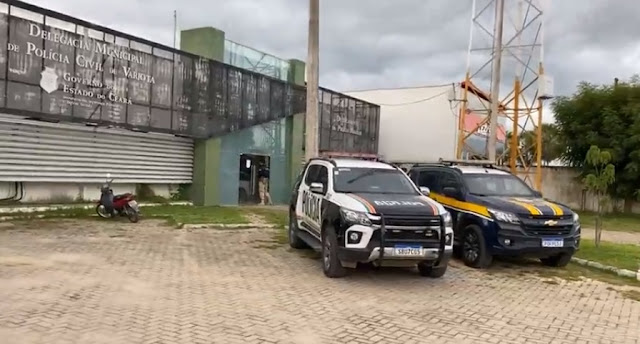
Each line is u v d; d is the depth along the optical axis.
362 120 30.91
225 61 21.55
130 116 17.03
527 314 7.14
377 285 8.39
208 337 5.50
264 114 23.16
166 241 11.78
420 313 6.84
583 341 6.06
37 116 14.44
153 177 19.17
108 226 13.65
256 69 23.47
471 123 32.44
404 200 8.81
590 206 30.08
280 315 6.41
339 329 5.97
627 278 10.09
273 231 14.50
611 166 13.05
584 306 7.79
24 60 14.02
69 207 15.36
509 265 11.02
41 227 12.78
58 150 15.86
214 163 21.05
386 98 35.06
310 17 14.90
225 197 21.89
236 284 7.99
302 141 26.33
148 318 6.06
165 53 18.25
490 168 12.66
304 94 25.91
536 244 10.05
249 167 23.70
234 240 12.53
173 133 18.70
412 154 33.81
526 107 25.69
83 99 15.59
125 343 5.21
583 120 29.38
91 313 6.13
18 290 6.92
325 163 10.54
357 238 8.16
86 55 15.62
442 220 8.45
